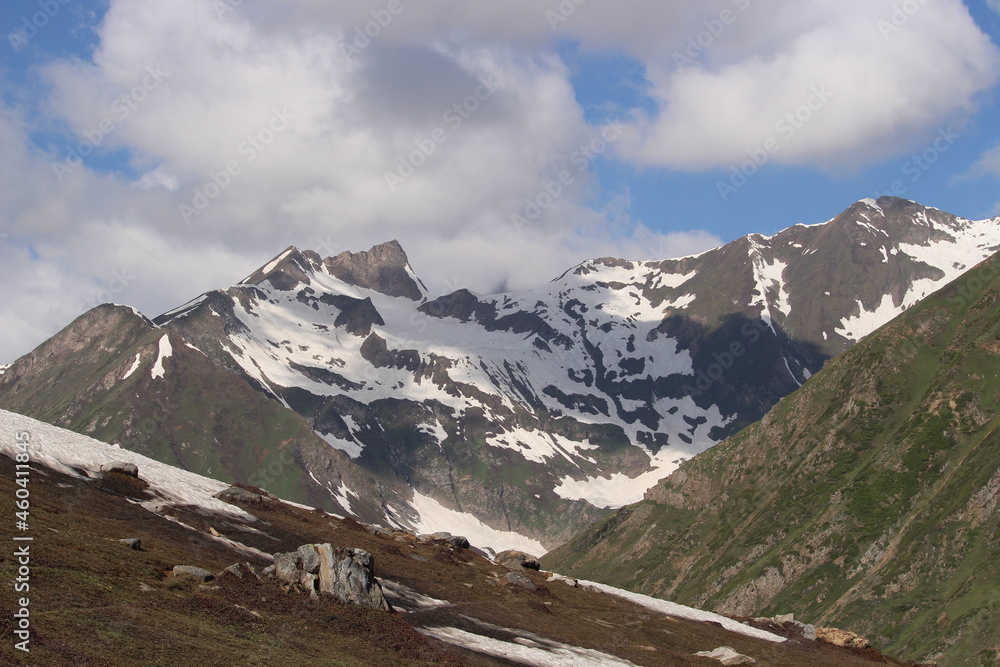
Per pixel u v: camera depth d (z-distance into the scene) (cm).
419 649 5194
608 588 10462
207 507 7350
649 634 8050
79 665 3491
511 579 8569
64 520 5372
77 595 4178
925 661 12319
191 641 4131
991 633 12138
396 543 9038
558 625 7312
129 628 4025
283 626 4838
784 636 9831
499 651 5869
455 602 7100
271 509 8319
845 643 9912
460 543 9838
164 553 5450
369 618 5347
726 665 7450
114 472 7144
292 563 5591
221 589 4997
